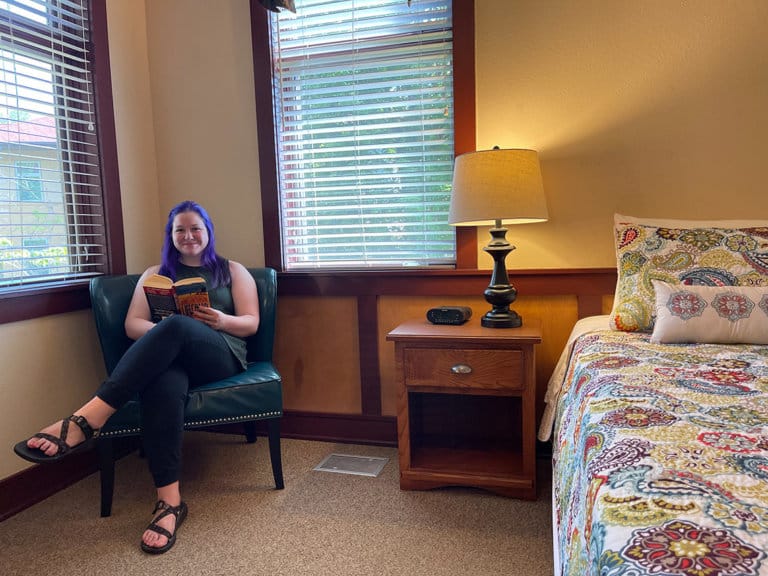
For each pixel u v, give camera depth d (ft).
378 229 8.02
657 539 2.06
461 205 6.29
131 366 5.60
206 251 7.25
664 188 6.92
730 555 1.89
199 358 6.12
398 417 6.52
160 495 5.73
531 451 6.22
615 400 3.69
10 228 6.55
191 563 5.19
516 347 6.11
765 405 3.48
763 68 6.52
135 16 8.26
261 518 5.99
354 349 8.17
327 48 7.90
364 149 7.95
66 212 7.32
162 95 8.55
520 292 7.38
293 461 7.56
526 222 7.04
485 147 7.36
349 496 6.47
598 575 2.11
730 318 5.22
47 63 6.94
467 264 7.59
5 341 6.30
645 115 6.89
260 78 8.04
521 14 7.09
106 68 7.65
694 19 6.64
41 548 5.52
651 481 2.51
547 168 7.22
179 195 8.66
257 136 8.17
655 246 6.13
